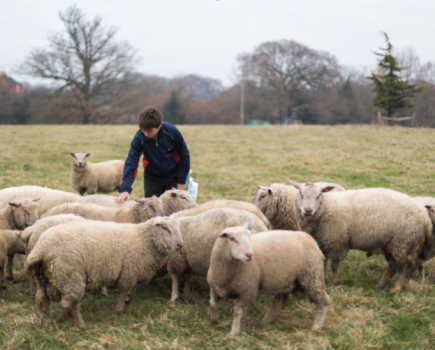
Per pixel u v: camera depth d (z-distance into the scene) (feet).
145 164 20.97
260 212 19.57
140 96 144.25
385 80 89.10
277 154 54.44
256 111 176.04
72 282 14.08
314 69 150.30
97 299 16.83
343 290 17.15
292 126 90.58
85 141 66.28
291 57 151.43
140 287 18.29
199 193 35.96
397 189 33.40
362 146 54.44
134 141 20.43
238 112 181.88
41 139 66.39
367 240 18.11
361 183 36.45
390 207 17.71
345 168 43.09
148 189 21.39
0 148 55.98
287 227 22.36
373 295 16.92
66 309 14.23
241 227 13.82
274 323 14.83
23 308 15.87
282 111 159.43
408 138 58.23
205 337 13.74
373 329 13.84
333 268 18.95
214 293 14.61
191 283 18.97
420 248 17.56
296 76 153.79
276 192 22.29
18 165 46.47
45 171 44.06
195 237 16.81
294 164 46.70
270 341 13.28
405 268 17.51
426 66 85.81
